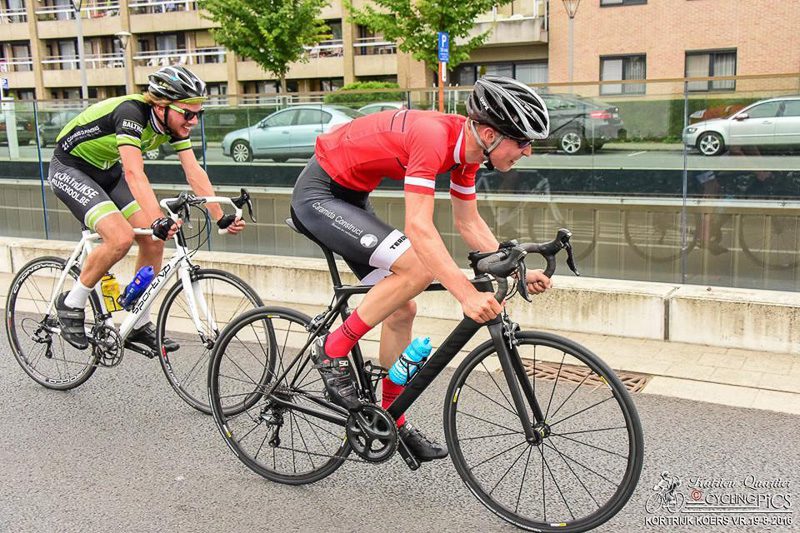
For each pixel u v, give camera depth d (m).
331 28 34.28
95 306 4.32
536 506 3.09
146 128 4.09
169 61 39.09
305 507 3.17
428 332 5.60
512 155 2.71
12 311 4.71
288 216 7.62
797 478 3.29
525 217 6.86
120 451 3.72
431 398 4.32
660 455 3.52
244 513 3.13
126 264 7.07
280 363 3.38
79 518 3.10
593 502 3.10
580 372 4.50
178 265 4.07
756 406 4.07
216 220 4.01
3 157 8.74
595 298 5.36
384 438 3.02
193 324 4.06
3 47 43.47
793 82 5.81
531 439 2.91
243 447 3.53
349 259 3.15
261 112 7.68
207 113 7.90
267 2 26.00
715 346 5.05
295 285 6.50
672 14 24.62
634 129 6.30
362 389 3.16
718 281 6.19
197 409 4.18
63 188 4.26
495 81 2.64
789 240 5.88
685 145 6.20
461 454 3.03
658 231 6.36
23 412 4.23
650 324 5.23
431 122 2.75
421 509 3.13
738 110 5.96
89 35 40.53
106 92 41.69
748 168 5.96
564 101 6.60
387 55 32.94
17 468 3.56
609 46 25.70
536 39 26.83
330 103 7.52
